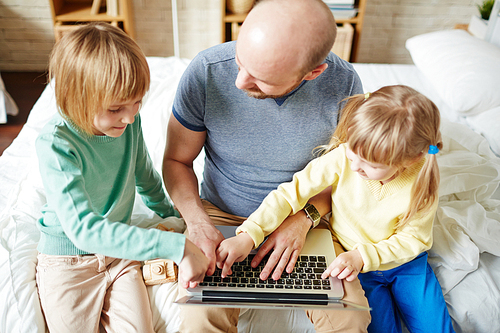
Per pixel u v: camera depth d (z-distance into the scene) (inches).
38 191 48.2
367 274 42.7
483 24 86.4
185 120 40.8
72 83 31.8
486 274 42.9
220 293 34.6
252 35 29.7
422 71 80.4
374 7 113.6
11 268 39.1
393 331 39.5
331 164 40.4
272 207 40.1
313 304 34.9
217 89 38.2
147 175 46.5
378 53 122.3
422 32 118.1
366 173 36.1
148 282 40.1
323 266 38.3
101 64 31.1
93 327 36.4
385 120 33.1
